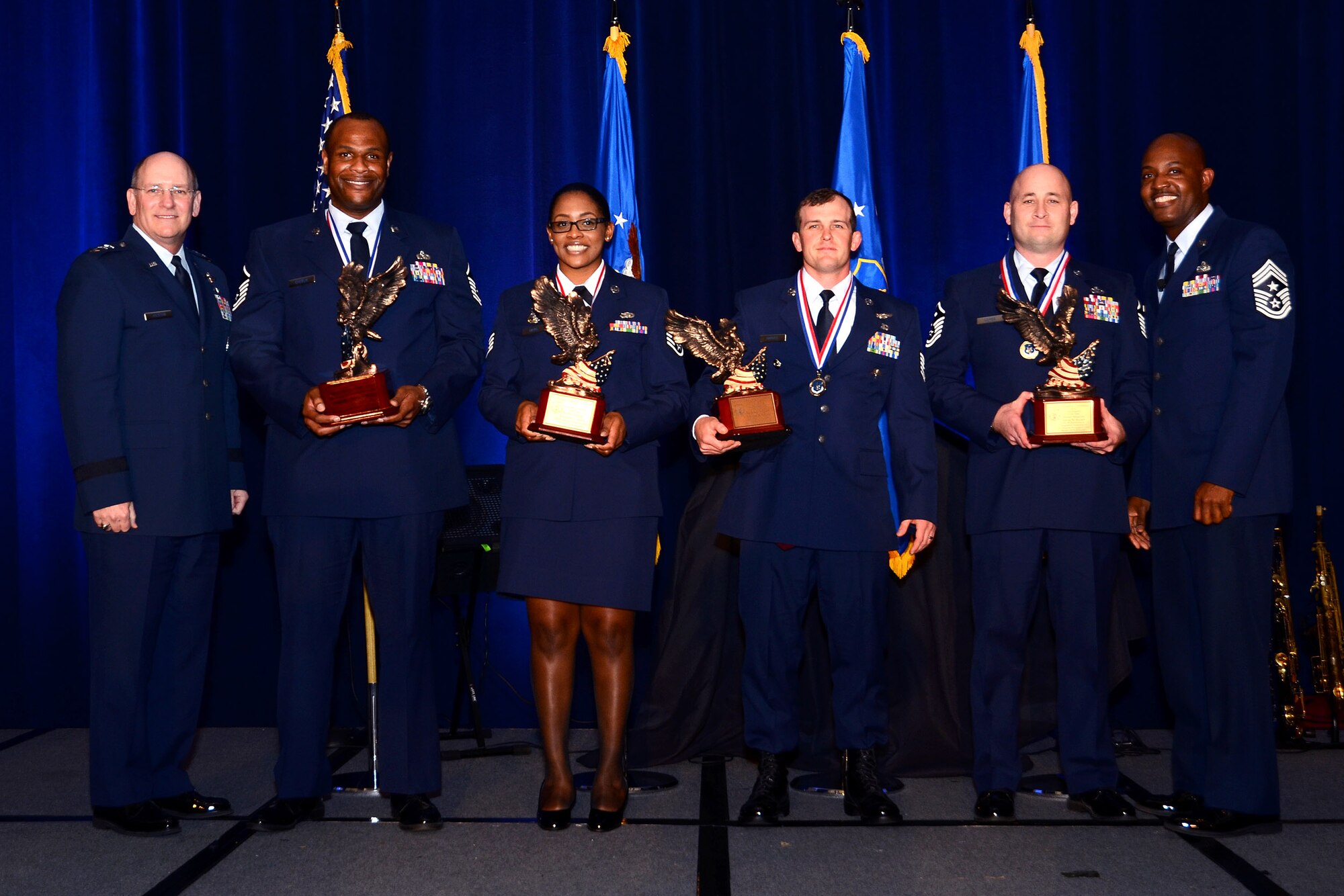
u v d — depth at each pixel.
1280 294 2.86
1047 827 2.92
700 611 3.74
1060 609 3.02
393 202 4.21
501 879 2.54
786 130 4.11
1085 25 4.10
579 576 2.90
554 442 2.94
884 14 4.15
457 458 3.07
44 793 3.33
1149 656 4.06
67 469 4.23
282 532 2.95
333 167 2.97
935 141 4.14
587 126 4.20
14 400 4.28
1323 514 3.84
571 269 3.05
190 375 3.07
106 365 2.94
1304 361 4.01
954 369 3.20
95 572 2.99
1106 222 4.07
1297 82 4.01
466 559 3.72
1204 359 2.97
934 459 3.09
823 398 3.06
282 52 4.22
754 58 4.13
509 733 4.09
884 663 3.20
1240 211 4.01
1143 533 3.27
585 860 2.67
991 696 3.06
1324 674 3.78
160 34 4.22
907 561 3.56
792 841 2.82
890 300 3.18
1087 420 2.87
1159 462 3.03
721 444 2.94
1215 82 4.02
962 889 2.46
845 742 3.09
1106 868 2.59
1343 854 2.68
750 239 4.11
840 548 2.99
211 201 4.21
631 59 4.15
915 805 3.18
